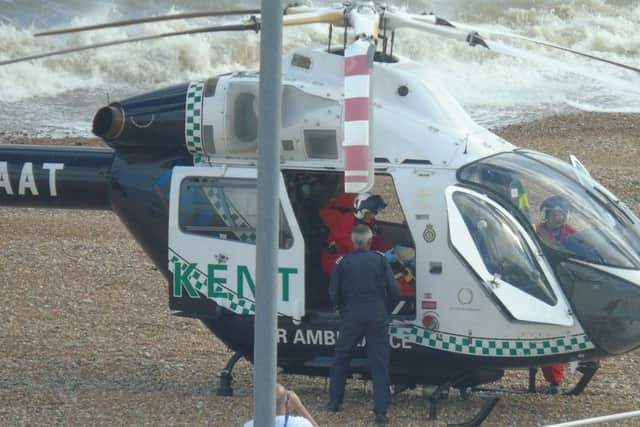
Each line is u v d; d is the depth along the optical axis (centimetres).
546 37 13250
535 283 3014
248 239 3256
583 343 3030
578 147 8456
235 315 3288
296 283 3186
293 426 2008
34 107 10288
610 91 10594
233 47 12131
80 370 3788
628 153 8244
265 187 1609
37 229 6419
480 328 3073
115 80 11481
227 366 3406
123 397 3378
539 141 8706
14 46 11956
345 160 2241
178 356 4003
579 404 3372
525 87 10775
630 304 3011
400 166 3141
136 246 5941
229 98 3247
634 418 3200
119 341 4222
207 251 3284
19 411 3219
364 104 2227
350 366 3238
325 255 3391
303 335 3241
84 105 10481
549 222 3061
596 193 3216
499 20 14012
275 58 1595
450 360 3141
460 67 11506
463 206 3056
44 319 4550
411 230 3109
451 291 3086
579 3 14338
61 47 12075
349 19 2997
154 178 3400
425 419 3150
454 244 3011
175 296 3319
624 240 3094
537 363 3075
